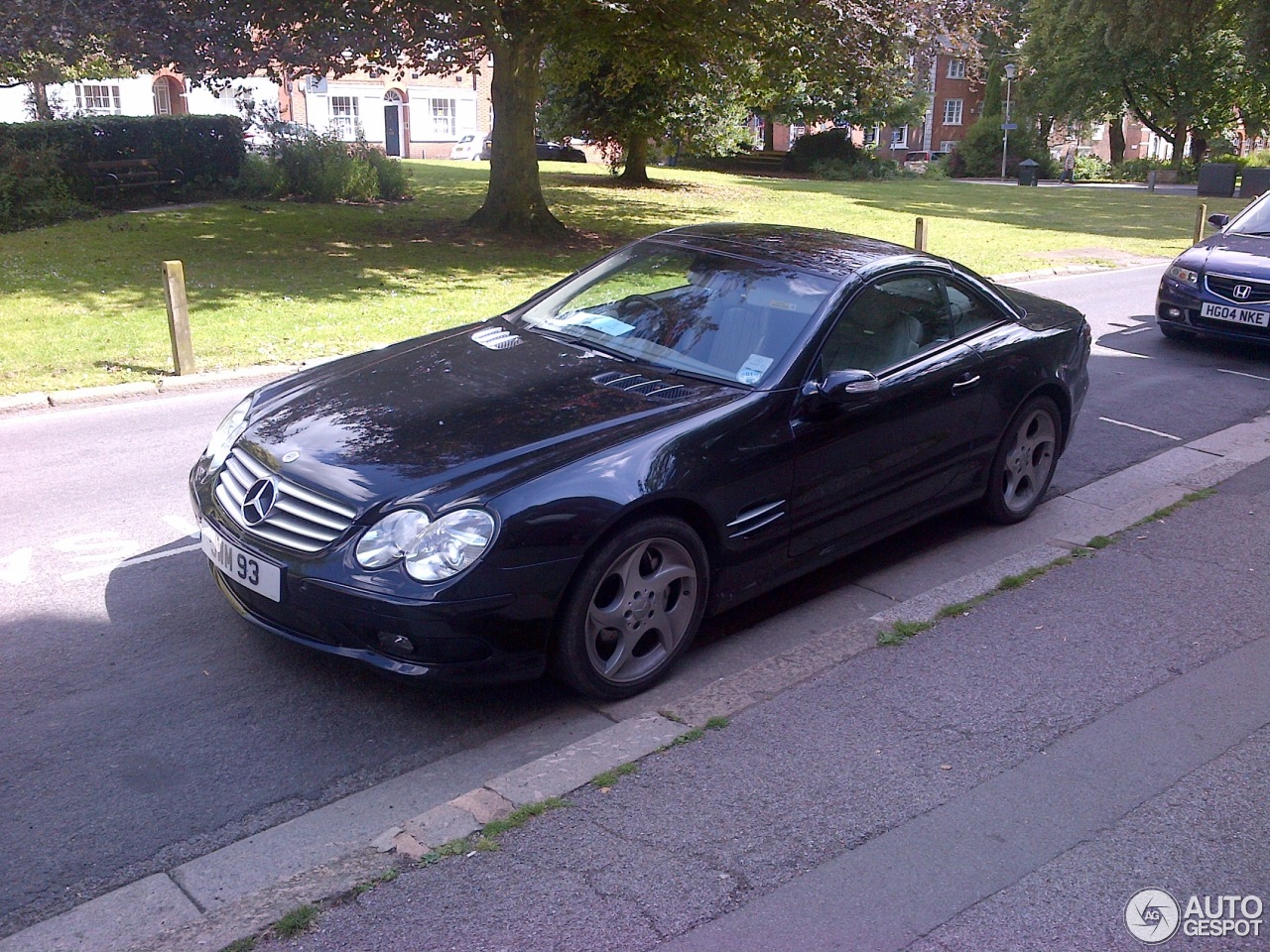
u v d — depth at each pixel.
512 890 3.04
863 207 27.38
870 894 3.06
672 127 30.20
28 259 14.48
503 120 18.27
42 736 3.84
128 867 3.19
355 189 22.27
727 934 2.89
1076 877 3.16
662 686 4.33
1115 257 19.11
